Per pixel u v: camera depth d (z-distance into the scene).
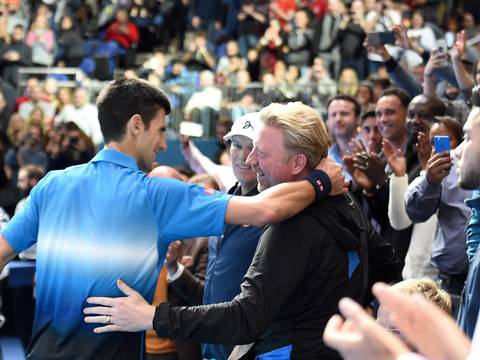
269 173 2.50
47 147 9.22
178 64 11.73
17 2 12.49
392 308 1.02
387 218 4.11
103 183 2.43
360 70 11.07
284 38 11.60
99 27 13.50
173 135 9.46
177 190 2.40
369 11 11.22
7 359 5.89
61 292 2.40
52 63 12.40
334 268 2.46
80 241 2.39
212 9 13.46
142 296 2.40
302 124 2.46
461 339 1.00
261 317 2.34
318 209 2.46
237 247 3.16
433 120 4.30
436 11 11.91
